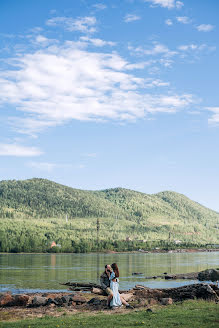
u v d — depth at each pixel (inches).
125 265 5004.9
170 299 1128.2
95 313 974.4
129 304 1135.6
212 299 1159.6
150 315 843.4
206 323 711.1
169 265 4943.4
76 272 3560.5
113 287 1074.7
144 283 2365.9
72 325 757.3
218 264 5177.2
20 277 2920.8
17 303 1226.6
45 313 1027.9
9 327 763.4
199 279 2448.3
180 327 682.8
